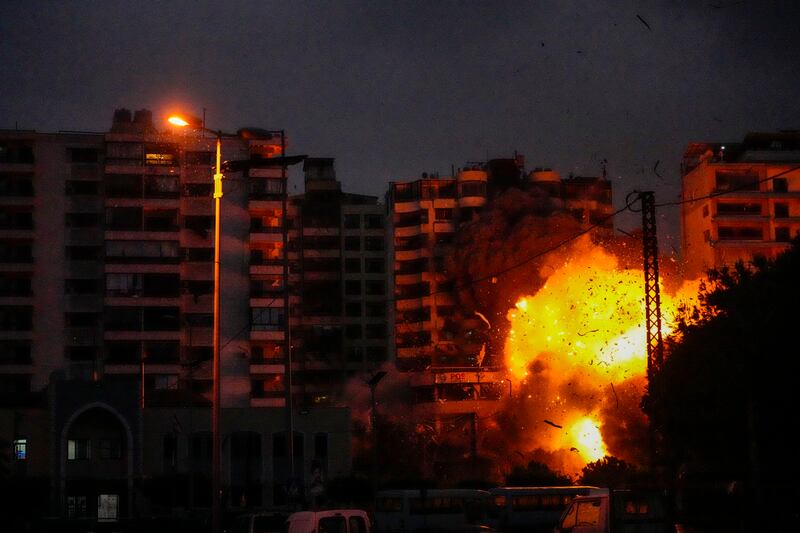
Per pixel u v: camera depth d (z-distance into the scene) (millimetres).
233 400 180750
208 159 186750
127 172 183500
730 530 85875
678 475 97188
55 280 181375
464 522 110875
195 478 128000
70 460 128375
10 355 178000
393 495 111750
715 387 87688
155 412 132125
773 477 85562
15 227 181625
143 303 179375
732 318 83938
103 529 109438
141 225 182375
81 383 129500
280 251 188125
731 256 198250
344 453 135625
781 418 84062
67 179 184375
